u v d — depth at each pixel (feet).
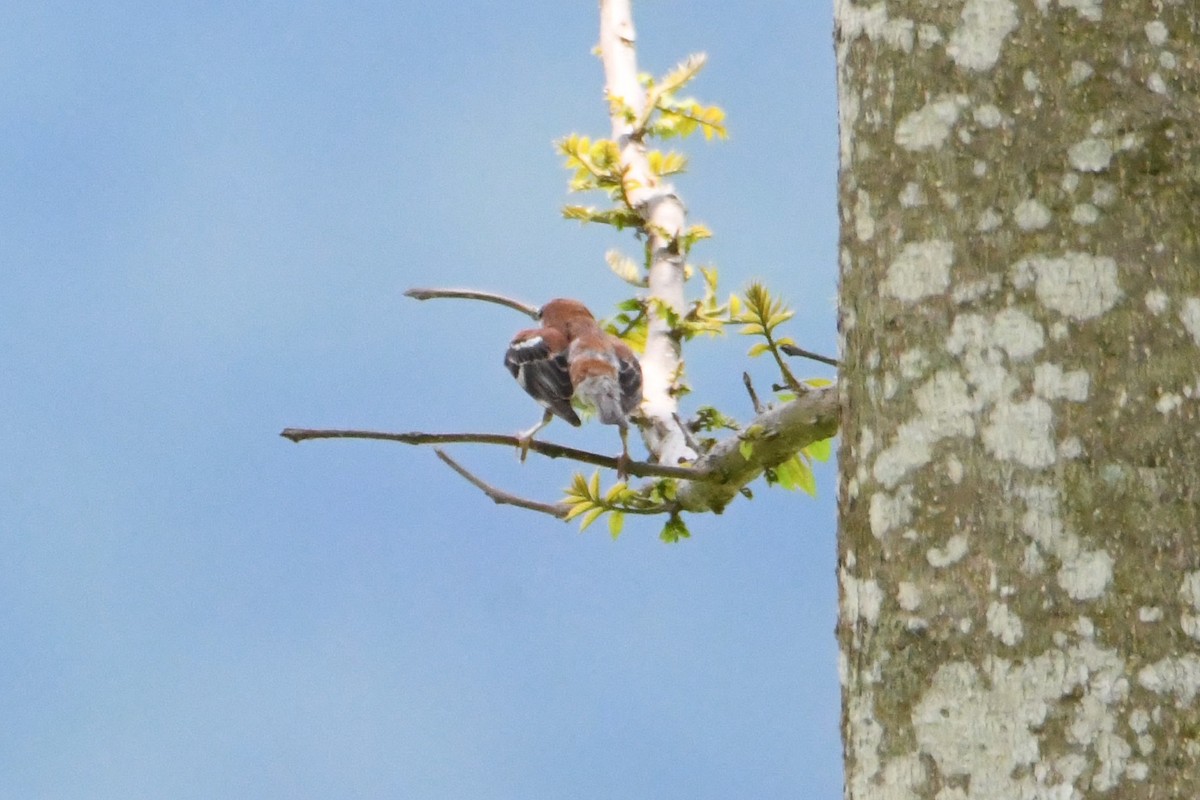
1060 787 21.97
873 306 25.13
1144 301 23.34
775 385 33.83
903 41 25.34
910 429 24.20
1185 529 22.54
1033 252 23.79
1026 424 23.26
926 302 24.41
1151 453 22.80
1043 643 22.49
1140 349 23.17
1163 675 22.04
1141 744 21.84
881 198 25.27
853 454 25.38
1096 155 23.88
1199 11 24.59
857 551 24.86
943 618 23.24
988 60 24.61
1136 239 23.57
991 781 22.41
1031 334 23.53
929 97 24.97
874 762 23.71
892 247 24.97
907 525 23.93
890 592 23.93
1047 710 22.26
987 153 24.35
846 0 26.66
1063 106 24.12
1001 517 23.12
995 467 23.34
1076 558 22.63
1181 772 21.68
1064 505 22.85
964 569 23.25
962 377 23.88
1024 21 24.50
